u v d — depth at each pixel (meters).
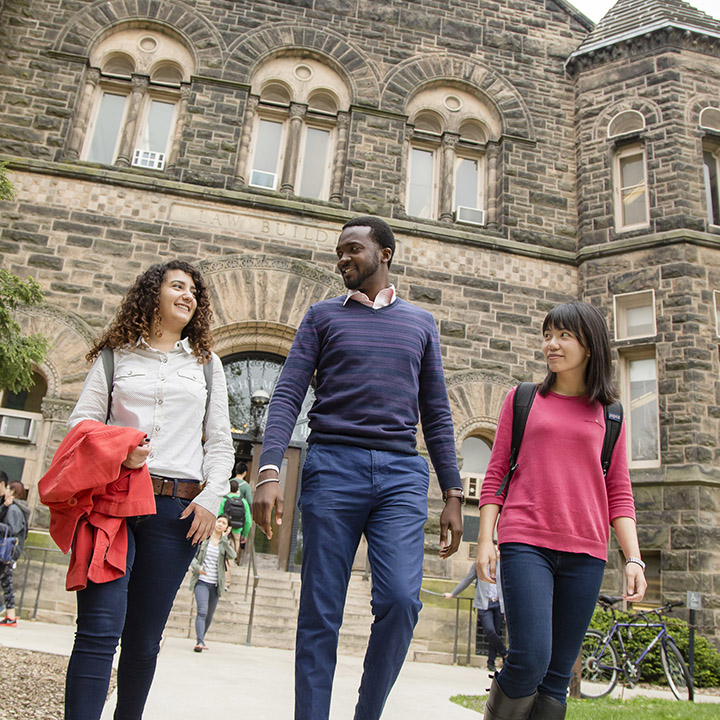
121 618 2.90
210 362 3.72
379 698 2.96
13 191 9.29
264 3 14.73
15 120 13.03
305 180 14.31
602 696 7.99
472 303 13.62
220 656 7.85
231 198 13.16
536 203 14.60
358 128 14.25
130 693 3.19
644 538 12.07
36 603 9.97
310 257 13.20
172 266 3.67
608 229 14.13
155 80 14.30
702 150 14.50
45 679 5.23
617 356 13.51
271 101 14.45
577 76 15.61
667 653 9.17
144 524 3.21
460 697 6.45
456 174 15.09
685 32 14.84
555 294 14.06
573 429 3.43
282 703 5.32
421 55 15.09
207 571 8.31
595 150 14.80
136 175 13.05
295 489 13.13
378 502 3.21
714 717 6.30
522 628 3.09
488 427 13.01
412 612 2.97
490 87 15.23
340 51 14.73
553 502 3.30
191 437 3.44
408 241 13.73
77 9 13.98
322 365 3.51
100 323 12.10
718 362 12.91
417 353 3.53
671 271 13.31
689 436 12.27
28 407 12.08
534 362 13.55
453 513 3.45
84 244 12.48
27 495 11.16
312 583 3.09
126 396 3.36
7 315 8.56
